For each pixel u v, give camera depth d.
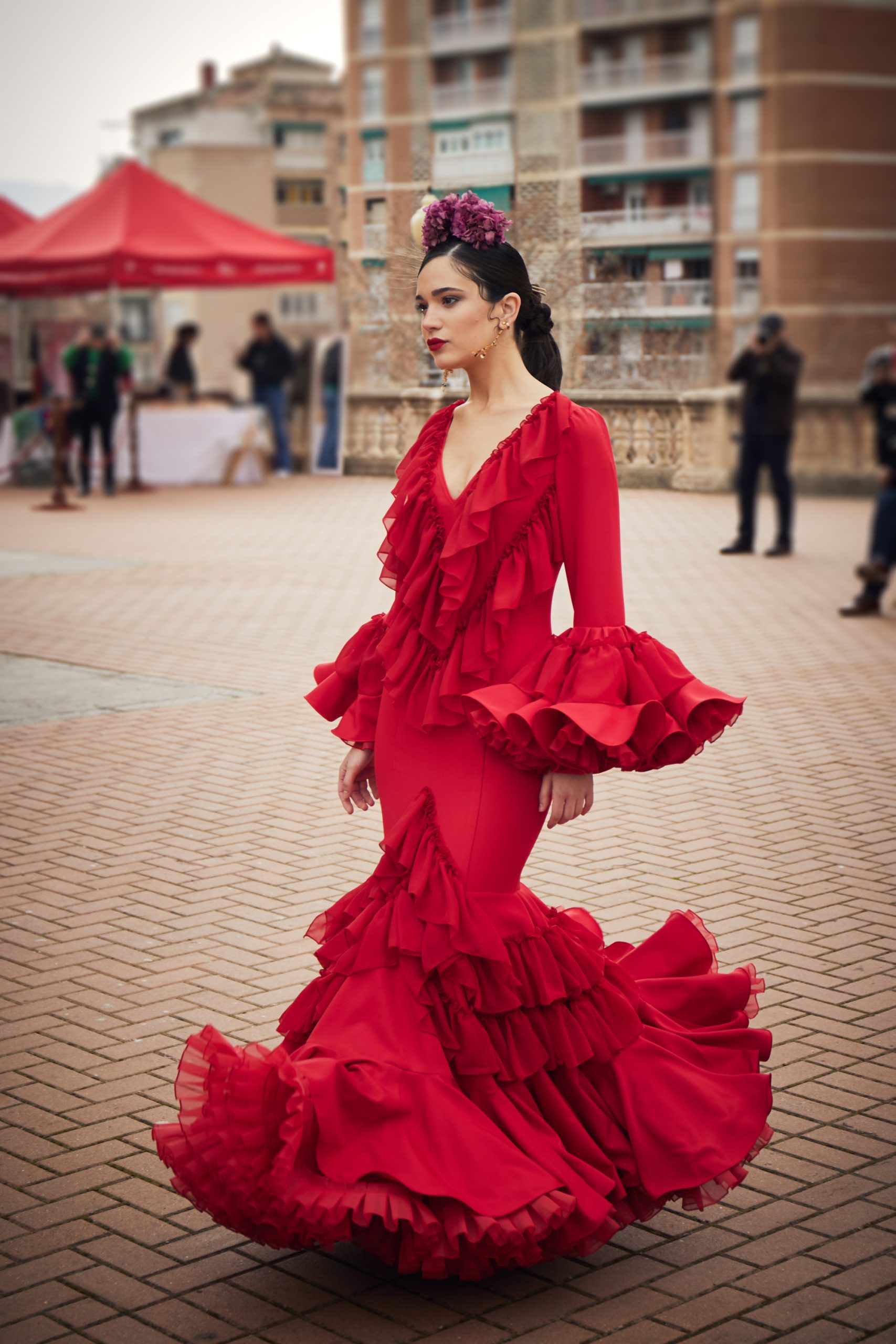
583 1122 2.81
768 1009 3.87
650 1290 2.69
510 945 2.78
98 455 19.22
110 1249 2.81
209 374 60.47
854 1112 3.33
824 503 18.00
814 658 8.53
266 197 58.41
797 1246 2.82
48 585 11.34
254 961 4.20
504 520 2.80
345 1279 2.73
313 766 6.37
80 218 20.30
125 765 6.39
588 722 2.62
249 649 8.86
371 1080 2.61
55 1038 3.70
